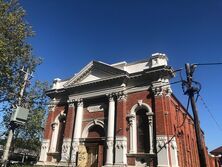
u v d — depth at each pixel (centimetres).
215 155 4809
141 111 2333
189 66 1288
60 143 2744
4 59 1836
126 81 2470
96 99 2647
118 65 2611
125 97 2422
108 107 2481
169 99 2209
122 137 2208
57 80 3111
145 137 2205
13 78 2022
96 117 2558
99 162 2286
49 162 2639
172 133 2069
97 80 2589
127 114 2344
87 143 2478
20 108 1190
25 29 2202
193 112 1193
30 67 2173
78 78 2827
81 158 2356
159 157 1977
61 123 2870
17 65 2102
